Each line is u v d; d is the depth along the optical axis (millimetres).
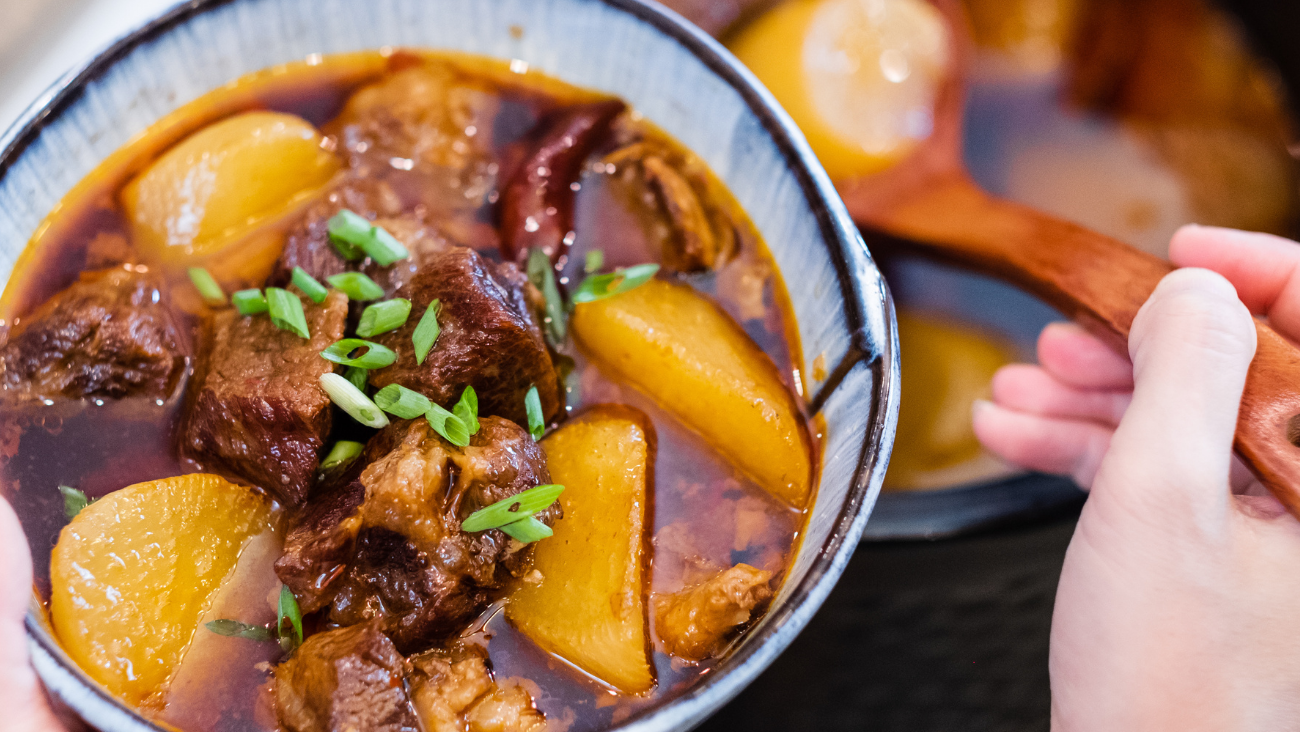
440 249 503
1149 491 469
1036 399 580
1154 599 471
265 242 512
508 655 473
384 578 470
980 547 550
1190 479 466
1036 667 554
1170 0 659
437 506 468
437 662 467
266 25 508
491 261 498
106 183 499
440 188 522
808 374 494
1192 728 472
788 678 553
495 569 471
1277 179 645
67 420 485
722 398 489
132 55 492
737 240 512
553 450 491
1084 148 677
